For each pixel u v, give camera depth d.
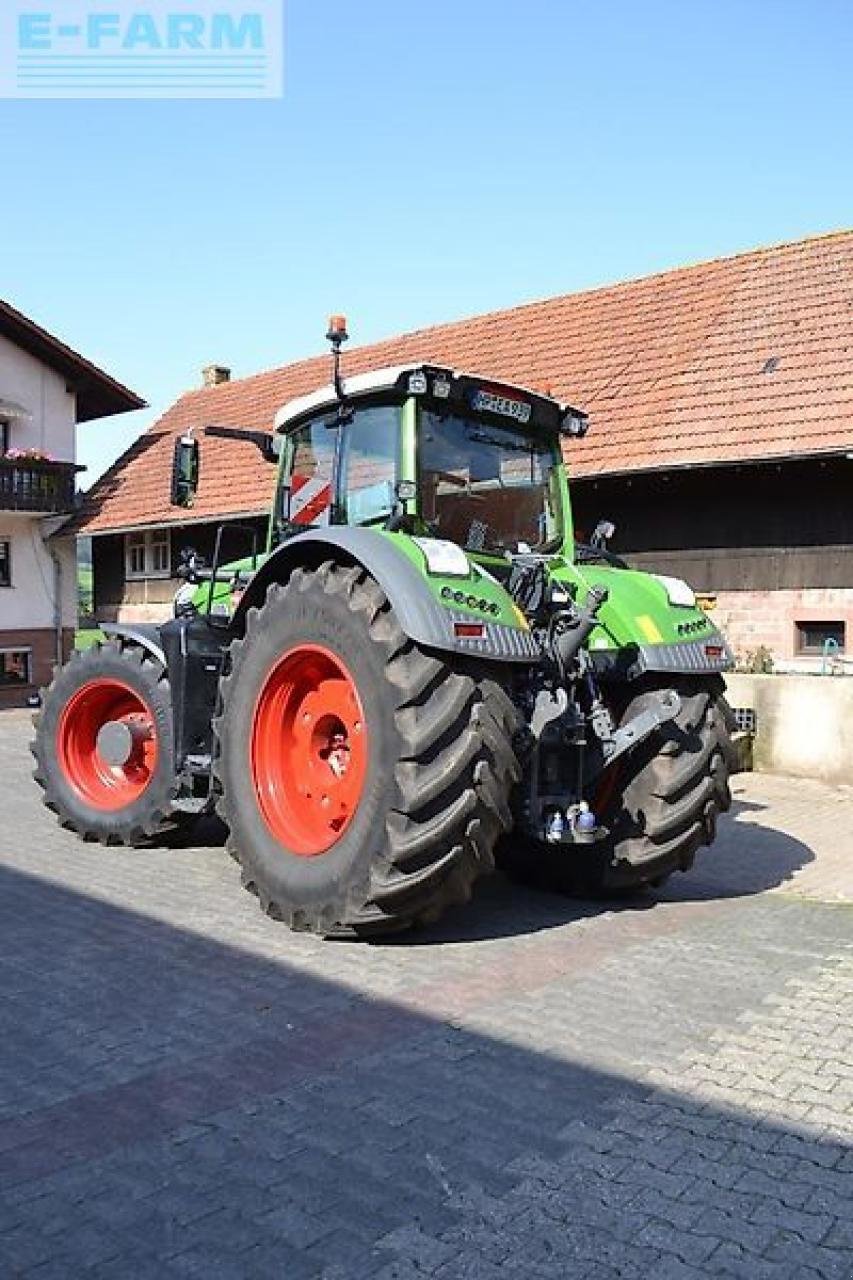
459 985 4.54
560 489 6.23
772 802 9.41
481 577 4.99
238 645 5.58
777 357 12.67
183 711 6.61
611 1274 2.63
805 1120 3.40
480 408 5.71
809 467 11.70
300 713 5.40
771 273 14.36
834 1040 4.03
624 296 15.98
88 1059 3.79
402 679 4.67
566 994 4.47
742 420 11.98
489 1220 2.84
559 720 5.23
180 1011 4.21
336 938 5.07
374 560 4.82
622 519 13.15
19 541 22.39
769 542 11.99
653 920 5.62
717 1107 3.48
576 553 6.57
